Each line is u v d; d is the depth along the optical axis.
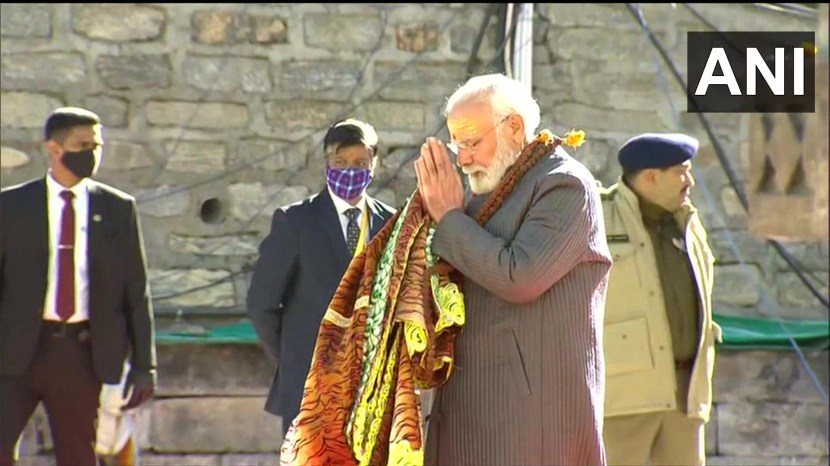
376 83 17.05
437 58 17.16
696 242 11.22
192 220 16.62
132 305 11.80
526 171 8.34
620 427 11.08
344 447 8.46
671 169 11.09
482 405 8.19
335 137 11.70
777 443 16.28
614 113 17.56
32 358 11.35
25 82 16.39
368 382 8.30
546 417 8.08
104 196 11.73
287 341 11.68
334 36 17.00
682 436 11.19
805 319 17.72
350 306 8.66
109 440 13.02
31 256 11.38
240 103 16.81
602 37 17.56
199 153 16.72
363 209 11.81
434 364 8.13
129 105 16.61
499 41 17.12
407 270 8.28
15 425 11.34
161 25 16.69
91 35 16.56
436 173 8.28
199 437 15.25
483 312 8.24
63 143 11.52
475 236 8.08
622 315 11.02
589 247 8.17
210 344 15.30
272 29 16.91
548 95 17.44
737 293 17.64
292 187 16.86
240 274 16.62
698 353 11.07
